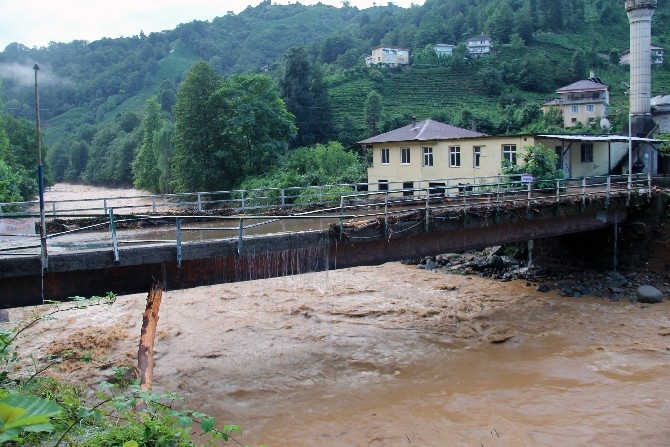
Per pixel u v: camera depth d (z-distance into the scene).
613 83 85.31
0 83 54.84
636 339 19.11
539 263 29.38
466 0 135.50
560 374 16.56
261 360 17.88
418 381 16.41
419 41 113.56
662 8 106.69
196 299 24.16
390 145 39.41
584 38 106.25
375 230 17.12
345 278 27.81
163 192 63.53
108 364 16.98
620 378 16.14
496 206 20.59
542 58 89.31
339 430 13.62
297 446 12.88
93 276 13.19
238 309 22.81
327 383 16.34
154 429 8.03
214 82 49.28
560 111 70.69
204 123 48.84
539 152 30.92
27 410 4.04
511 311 22.56
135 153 87.88
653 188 27.05
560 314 22.05
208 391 15.74
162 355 18.19
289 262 15.64
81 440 7.90
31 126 61.19
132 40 191.50
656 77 82.81
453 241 19.98
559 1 110.12
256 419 14.23
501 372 16.88
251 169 49.69
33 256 12.20
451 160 36.25
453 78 90.44
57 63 167.38
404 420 14.05
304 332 20.28
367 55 112.38
